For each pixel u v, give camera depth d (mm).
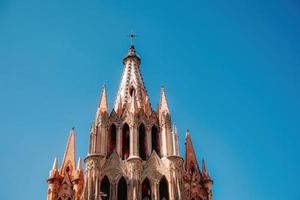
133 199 57250
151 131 66625
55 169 66250
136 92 72062
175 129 66125
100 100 68500
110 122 66688
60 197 63594
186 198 61656
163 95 70938
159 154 64500
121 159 62312
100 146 62469
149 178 60625
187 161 68438
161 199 60000
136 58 79250
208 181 66438
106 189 59625
